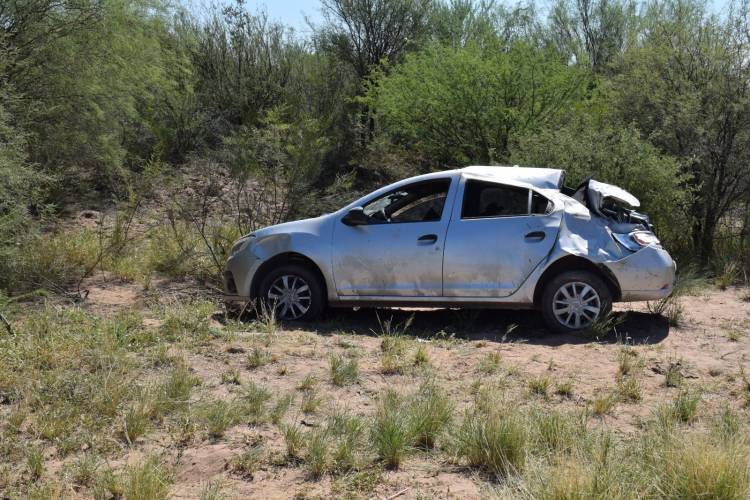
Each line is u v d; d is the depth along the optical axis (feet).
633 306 29.78
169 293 31.55
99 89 38.04
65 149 38.70
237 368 21.01
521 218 25.39
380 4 62.59
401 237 26.22
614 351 23.03
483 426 15.21
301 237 27.17
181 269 34.27
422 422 15.90
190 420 16.85
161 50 50.26
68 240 36.32
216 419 16.44
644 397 18.75
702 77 40.29
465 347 23.56
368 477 14.10
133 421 16.21
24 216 29.50
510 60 51.75
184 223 40.81
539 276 25.04
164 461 14.89
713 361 22.03
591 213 25.68
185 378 19.22
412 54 55.62
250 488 13.78
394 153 60.34
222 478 14.16
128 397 18.03
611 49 68.13
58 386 18.51
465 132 53.83
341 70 61.41
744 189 39.55
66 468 14.42
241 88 56.80
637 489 12.65
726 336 25.16
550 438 15.21
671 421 16.33
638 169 36.14
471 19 64.54
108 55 39.06
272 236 27.58
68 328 23.45
